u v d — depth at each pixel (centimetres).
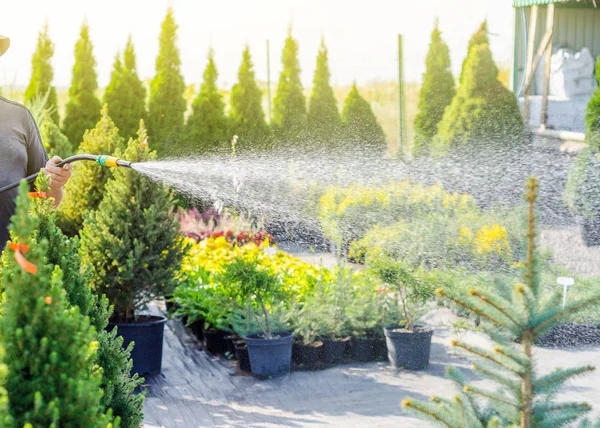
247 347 661
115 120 1357
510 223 802
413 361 653
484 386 526
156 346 642
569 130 1357
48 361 158
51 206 237
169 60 1388
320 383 621
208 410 554
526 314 257
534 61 1370
